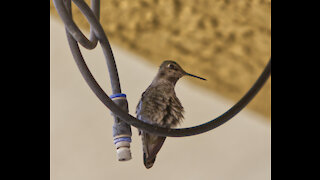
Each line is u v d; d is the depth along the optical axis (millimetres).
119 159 3969
